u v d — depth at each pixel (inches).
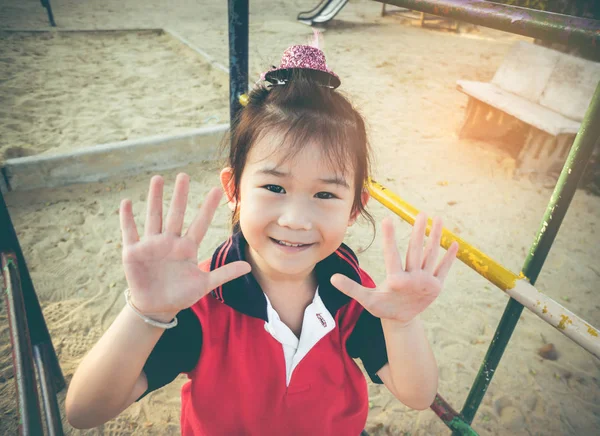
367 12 435.5
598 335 29.6
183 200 25.9
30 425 32.7
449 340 92.0
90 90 201.0
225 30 325.4
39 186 131.6
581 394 82.9
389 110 201.5
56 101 186.2
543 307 31.8
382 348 34.3
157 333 27.4
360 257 113.0
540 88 163.2
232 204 33.0
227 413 33.2
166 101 195.2
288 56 30.9
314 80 30.2
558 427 76.9
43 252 107.8
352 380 35.6
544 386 83.8
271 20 362.3
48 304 93.0
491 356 40.8
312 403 33.7
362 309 34.8
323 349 33.3
